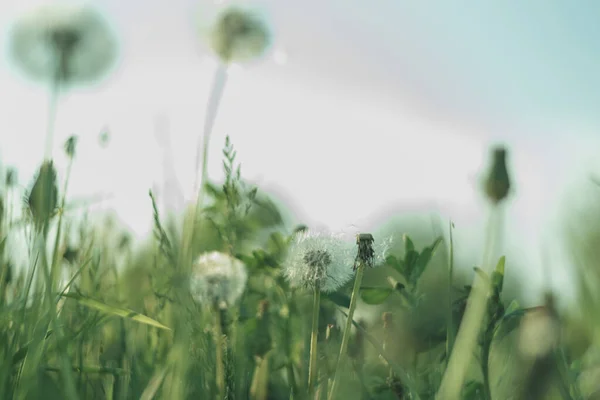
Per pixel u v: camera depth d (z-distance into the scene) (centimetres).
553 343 67
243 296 77
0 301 72
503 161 68
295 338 75
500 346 72
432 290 73
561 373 68
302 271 68
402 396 71
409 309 73
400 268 74
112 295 79
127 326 77
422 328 72
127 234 84
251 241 83
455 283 73
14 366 68
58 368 68
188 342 65
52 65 72
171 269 70
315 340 68
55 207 72
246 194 76
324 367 70
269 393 76
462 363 61
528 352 67
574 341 72
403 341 72
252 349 74
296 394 73
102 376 72
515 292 70
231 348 71
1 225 74
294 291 76
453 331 68
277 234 78
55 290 70
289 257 69
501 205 68
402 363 72
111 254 84
